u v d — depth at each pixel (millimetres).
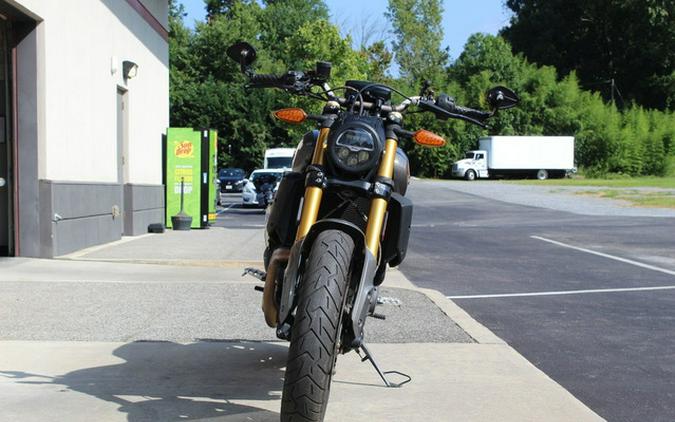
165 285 9094
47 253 11680
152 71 19438
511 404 4836
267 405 4781
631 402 5117
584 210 28812
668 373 5855
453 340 6648
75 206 12750
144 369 5578
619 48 82000
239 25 67875
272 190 31359
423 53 89938
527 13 86500
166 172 20031
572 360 6242
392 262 4613
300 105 38438
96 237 14062
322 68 4855
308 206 4152
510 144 60812
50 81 11883
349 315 3803
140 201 17453
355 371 5613
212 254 12617
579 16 83562
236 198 41906
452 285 10477
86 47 13680
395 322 7371
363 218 4441
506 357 6043
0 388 5043
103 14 14758
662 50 78312
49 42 11828
